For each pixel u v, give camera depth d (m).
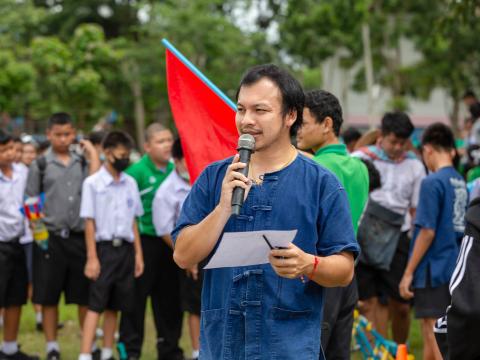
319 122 4.99
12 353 7.75
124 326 7.64
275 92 3.38
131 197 7.45
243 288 3.43
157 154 7.80
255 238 3.14
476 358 3.13
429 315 6.03
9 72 21.42
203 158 5.30
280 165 3.49
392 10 24.98
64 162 7.77
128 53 25.22
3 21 24.31
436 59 25.45
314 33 24.23
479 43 23.28
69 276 7.73
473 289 3.09
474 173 7.84
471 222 3.24
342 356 4.85
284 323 3.39
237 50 24.19
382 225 7.15
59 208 7.62
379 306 7.52
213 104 5.32
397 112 7.28
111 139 7.34
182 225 3.53
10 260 7.62
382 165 7.27
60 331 9.21
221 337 3.47
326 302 4.70
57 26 36.19
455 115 26.94
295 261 3.19
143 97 29.20
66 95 24.08
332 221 3.43
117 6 36.03
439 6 24.20
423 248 6.02
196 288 7.39
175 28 23.75
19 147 9.48
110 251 7.33
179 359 7.90
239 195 3.23
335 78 35.97
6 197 7.62
